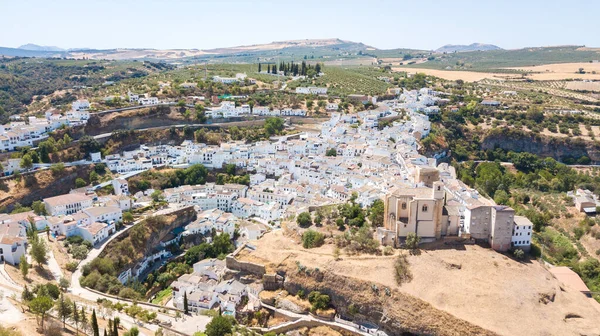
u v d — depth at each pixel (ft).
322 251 568.41
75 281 554.05
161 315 497.87
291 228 633.61
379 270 517.96
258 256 582.76
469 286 486.79
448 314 457.68
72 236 647.56
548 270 532.73
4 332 355.56
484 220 560.61
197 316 497.46
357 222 609.42
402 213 565.53
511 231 548.72
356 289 508.53
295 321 507.30
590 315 461.78
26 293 442.50
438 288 487.20
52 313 431.43
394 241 559.38
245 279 564.71
